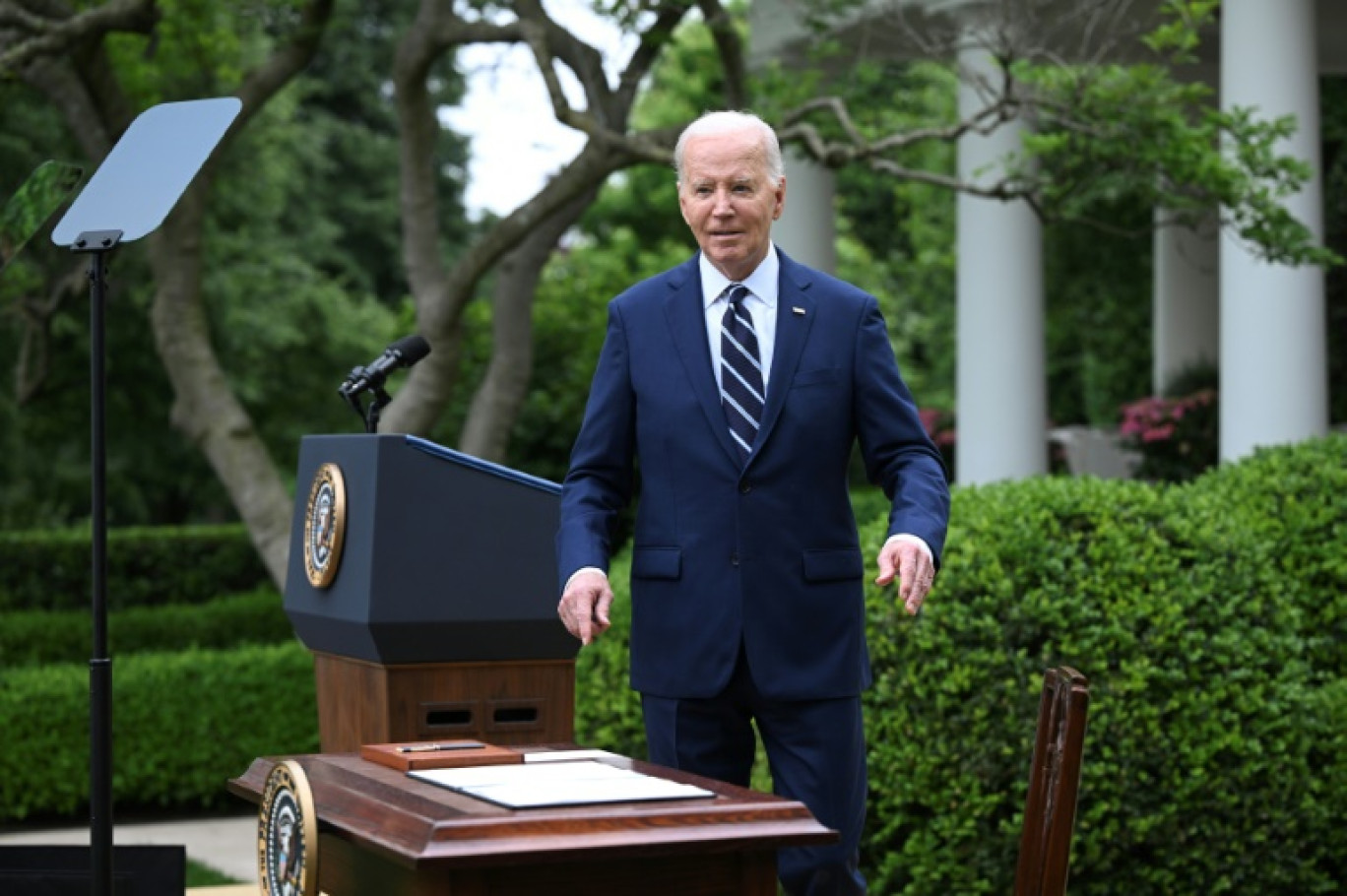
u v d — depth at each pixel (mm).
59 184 4258
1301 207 8727
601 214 20938
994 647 5555
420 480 3904
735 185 3527
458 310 8859
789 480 3572
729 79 8203
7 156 14672
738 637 3547
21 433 16219
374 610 3854
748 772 3734
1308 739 5633
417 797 2811
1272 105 8695
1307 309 8641
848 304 3648
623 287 13766
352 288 25156
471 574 3926
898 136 7715
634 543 3691
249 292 17969
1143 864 5578
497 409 9500
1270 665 5703
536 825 2615
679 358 3627
